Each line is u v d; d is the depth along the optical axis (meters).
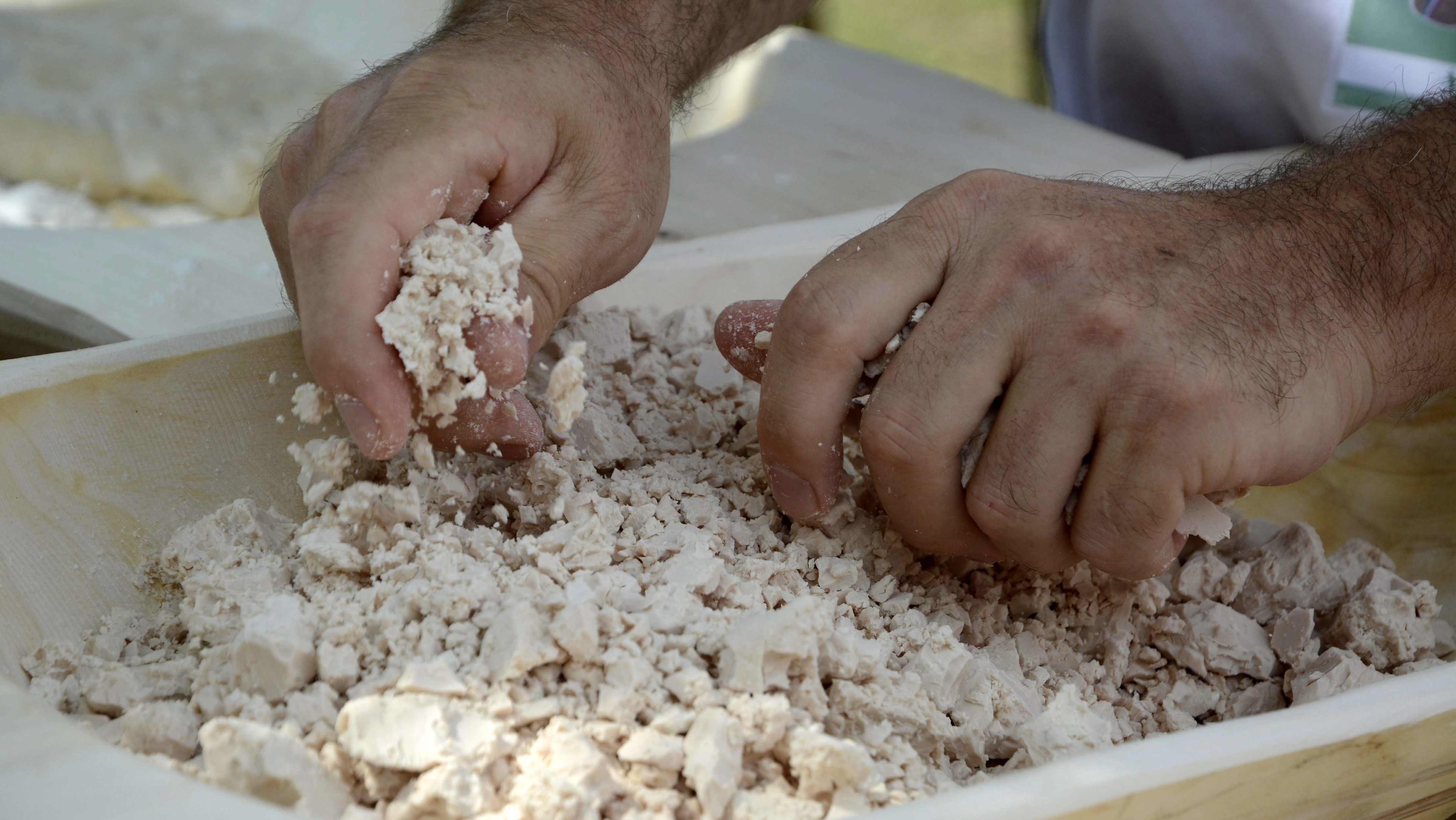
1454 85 0.92
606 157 0.74
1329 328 0.64
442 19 0.93
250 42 1.95
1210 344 0.60
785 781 0.51
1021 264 0.64
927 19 3.40
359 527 0.64
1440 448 0.91
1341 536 0.94
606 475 0.76
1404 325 0.67
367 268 0.59
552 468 0.68
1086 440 0.62
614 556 0.64
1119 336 0.60
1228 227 0.67
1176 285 0.62
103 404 0.69
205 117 1.70
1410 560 0.89
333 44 1.97
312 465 0.67
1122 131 1.73
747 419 0.81
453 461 0.71
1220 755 0.48
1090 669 0.69
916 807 0.42
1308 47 1.45
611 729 0.51
